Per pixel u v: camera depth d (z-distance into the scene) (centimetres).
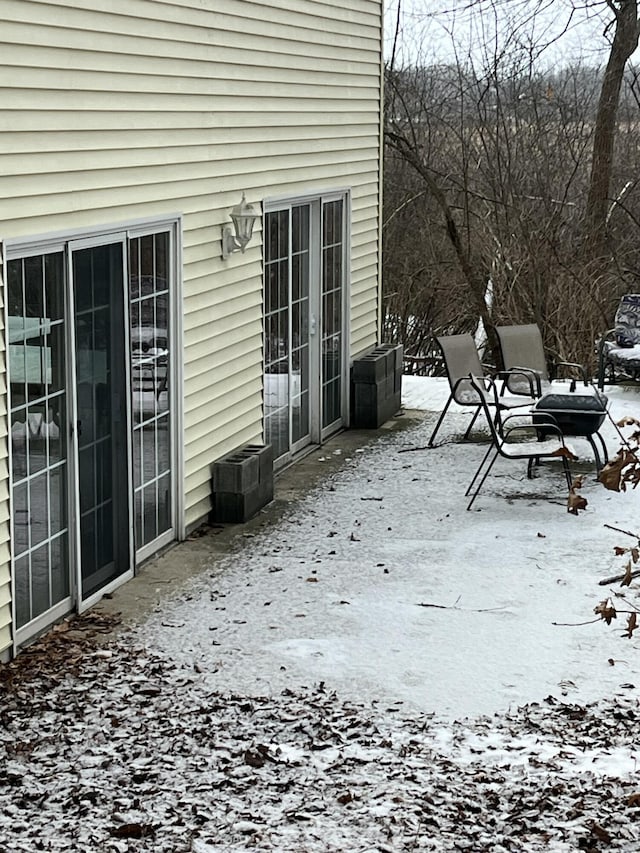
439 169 2050
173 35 784
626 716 567
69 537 694
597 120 1869
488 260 1838
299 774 509
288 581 761
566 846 446
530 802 482
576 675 616
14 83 605
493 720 564
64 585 697
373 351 1272
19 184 616
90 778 503
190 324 836
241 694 593
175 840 448
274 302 1021
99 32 688
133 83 733
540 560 799
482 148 1986
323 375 1155
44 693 591
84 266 698
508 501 942
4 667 624
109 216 713
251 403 958
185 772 509
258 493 918
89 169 686
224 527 883
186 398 838
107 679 609
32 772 509
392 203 2078
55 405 673
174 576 775
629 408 1241
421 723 561
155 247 786
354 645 656
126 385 745
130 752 527
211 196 859
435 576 768
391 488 988
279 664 630
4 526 615
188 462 849
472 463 1068
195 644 658
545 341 1733
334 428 1198
